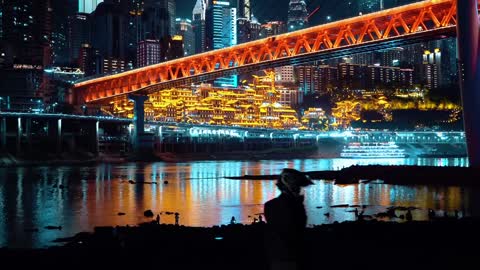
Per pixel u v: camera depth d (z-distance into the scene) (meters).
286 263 9.09
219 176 138.88
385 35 146.38
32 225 56.69
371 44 150.62
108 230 45.50
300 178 9.44
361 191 94.00
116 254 32.19
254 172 156.25
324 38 163.88
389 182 111.56
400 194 88.06
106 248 34.53
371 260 26.42
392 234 36.94
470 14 100.81
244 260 28.56
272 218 9.24
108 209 70.81
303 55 168.88
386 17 145.62
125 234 40.31
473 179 103.50
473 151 103.25
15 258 31.80
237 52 190.12
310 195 87.06
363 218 53.47
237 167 186.25
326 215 60.38
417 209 66.25
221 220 59.12
